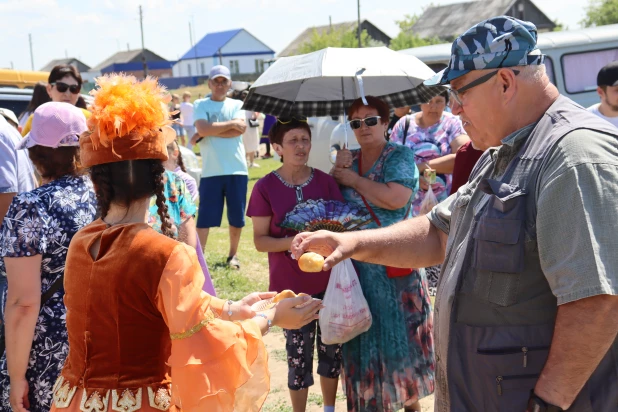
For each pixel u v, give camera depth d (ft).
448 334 7.41
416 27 230.07
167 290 6.86
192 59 291.38
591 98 35.60
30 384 9.39
